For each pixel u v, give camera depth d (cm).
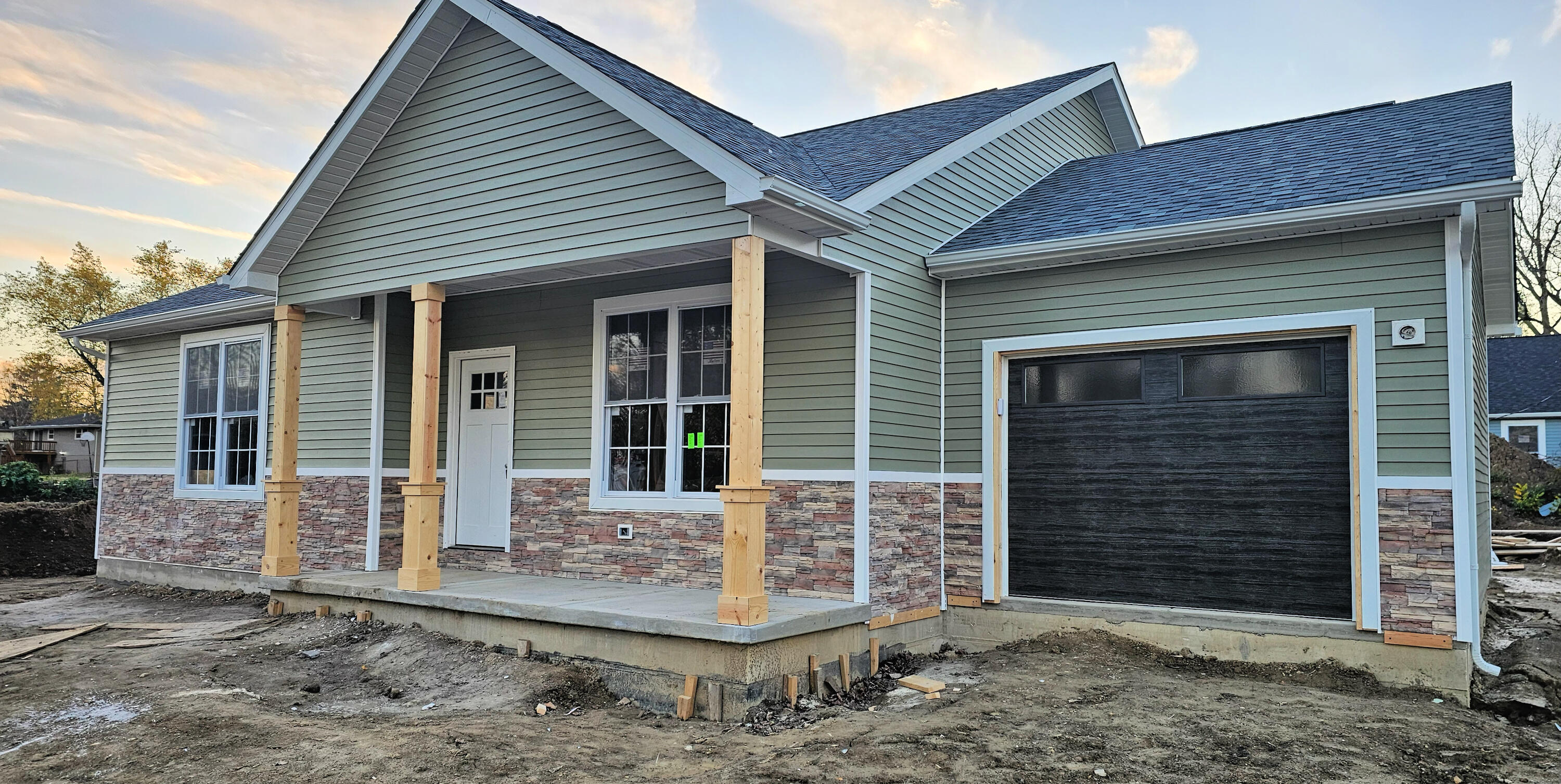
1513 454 2214
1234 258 708
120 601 1102
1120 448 762
